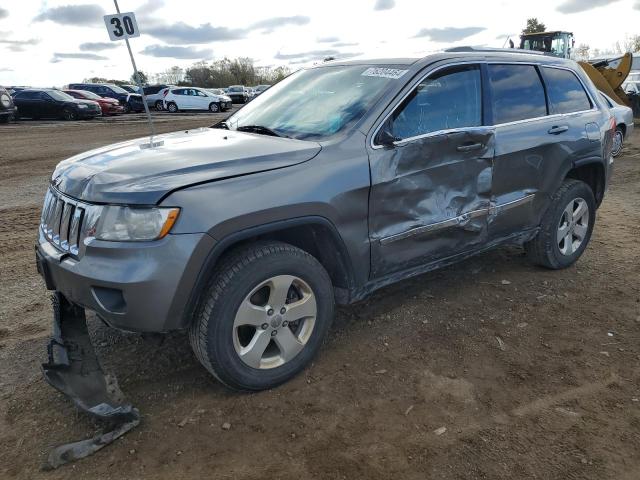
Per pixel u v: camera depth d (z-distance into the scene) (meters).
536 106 4.36
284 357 3.13
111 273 2.66
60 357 2.98
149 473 2.51
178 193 2.68
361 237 3.29
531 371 3.30
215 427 2.82
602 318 3.96
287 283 3.03
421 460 2.58
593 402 3.01
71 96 25.17
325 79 3.99
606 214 6.88
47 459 2.58
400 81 3.53
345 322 3.91
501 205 4.07
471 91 3.92
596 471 2.51
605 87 13.13
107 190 2.75
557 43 18.69
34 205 7.82
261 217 2.85
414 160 3.46
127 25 6.73
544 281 4.61
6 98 21.59
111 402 2.77
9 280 4.84
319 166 3.10
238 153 3.05
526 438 2.72
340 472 2.51
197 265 2.70
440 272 4.80
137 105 32.09
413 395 3.07
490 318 3.97
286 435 2.76
